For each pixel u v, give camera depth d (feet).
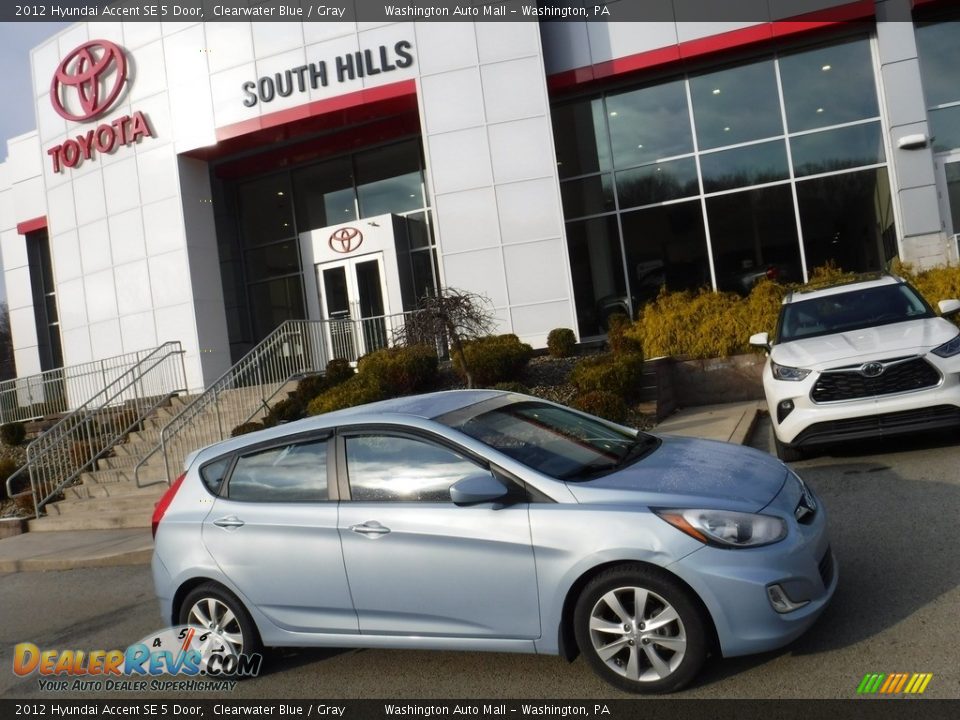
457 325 42.19
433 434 15.19
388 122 60.44
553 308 52.13
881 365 23.73
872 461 25.17
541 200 52.19
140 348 62.59
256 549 16.16
